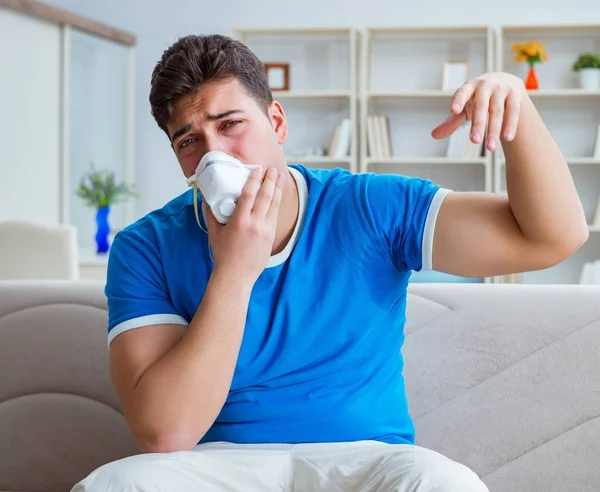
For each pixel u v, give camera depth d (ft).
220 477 3.90
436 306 5.44
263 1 19.94
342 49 19.58
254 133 4.29
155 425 3.98
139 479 3.65
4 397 5.75
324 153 19.45
